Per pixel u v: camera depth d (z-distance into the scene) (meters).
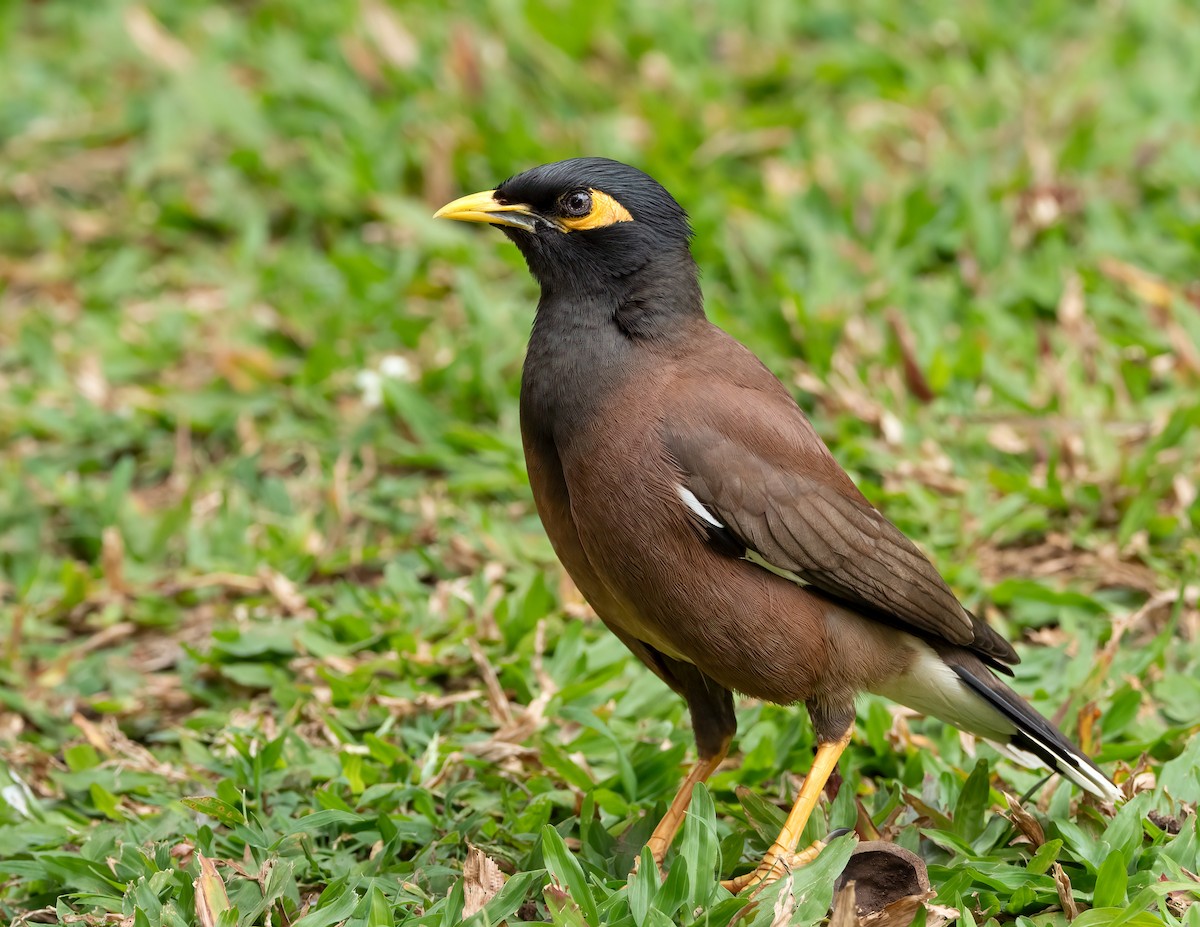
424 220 13.55
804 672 7.58
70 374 12.83
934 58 15.28
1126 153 13.60
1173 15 15.47
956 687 7.89
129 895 7.28
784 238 13.20
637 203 7.70
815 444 7.78
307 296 13.15
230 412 12.22
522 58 15.27
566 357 7.65
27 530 11.29
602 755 8.92
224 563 10.85
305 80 14.95
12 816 8.62
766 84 15.06
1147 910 7.07
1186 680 9.09
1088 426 10.91
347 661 9.62
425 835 8.11
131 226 14.17
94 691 9.92
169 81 15.38
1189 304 12.21
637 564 7.46
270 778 8.61
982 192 13.19
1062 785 8.10
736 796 8.46
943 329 12.36
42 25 17.02
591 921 6.90
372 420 11.88
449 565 10.66
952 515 10.59
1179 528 10.34
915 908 6.74
